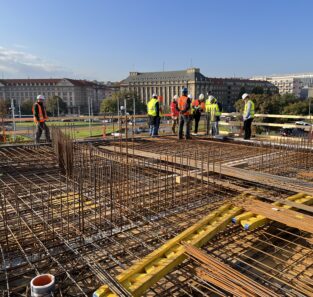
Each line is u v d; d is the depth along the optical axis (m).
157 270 2.69
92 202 4.41
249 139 9.85
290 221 3.54
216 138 10.05
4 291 2.59
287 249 3.59
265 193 4.66
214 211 3.89
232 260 3.23
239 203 4.14
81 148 7.28
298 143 8.85
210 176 5.49
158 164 6.04
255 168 5.98
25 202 4.40
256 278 2.98
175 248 3.06
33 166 6.41
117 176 5.27
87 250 3.24
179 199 4.58
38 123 9.33
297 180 4.89
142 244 3.32
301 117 10.52
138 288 2.49
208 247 3.46
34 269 2.83
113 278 2.56
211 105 11.55
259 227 3.92
